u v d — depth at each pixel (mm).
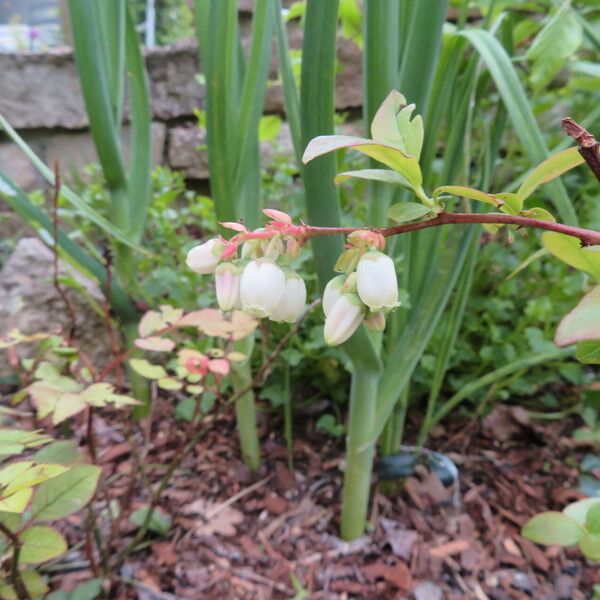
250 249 90
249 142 172
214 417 164
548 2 219
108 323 168
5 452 93
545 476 216
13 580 108
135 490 206
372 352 146
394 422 197
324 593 169
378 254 81
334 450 230
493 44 141
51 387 118
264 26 158
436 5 125
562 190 137
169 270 237
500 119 171
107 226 183
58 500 106
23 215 184
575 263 91
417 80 132
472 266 178
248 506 203
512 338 228
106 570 162
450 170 169
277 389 229
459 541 188
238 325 143
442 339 205
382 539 188
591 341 87
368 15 125
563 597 168
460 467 221
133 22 205
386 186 138
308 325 226
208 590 169
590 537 99
